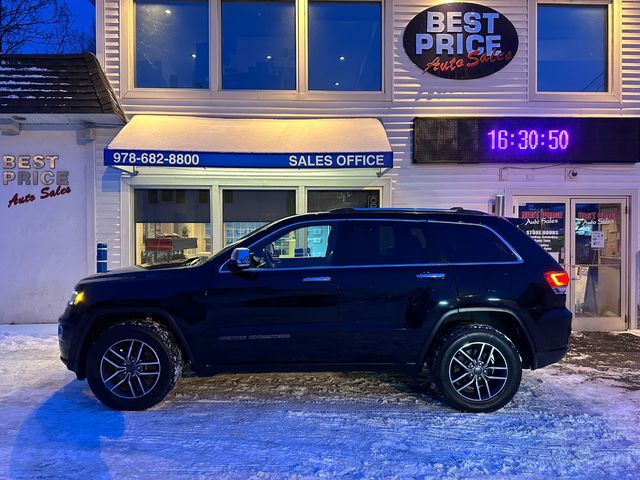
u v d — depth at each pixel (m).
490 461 3.60
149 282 4.52
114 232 8.05
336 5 8.37
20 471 3.41
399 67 8.25
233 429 4.12
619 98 8.30
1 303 8.00
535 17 8.27
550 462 3.59
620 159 8.12
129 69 8.09
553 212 8.27
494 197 8.24
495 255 4.63
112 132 8.04
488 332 4.45
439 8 8.20
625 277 8.22
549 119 8.12
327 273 4.52
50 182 8.01
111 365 4.50
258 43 8.36
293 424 4.23
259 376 5.54
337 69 8.41
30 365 5.90
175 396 4.88
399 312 4.49
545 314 4.52
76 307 4.52
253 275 4.51
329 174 8.15
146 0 8.25
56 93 7.32
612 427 4.20
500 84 8.26
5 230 7.99
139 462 3.55
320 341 4.48
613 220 8.27
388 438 3.97
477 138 8.12
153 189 8.13
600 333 7.95
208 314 4.45
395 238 4.68
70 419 4.29
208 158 6.86
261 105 8.18
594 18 8.52
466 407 4.46
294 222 4.75
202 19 8.32
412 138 8.22
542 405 4.70
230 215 8.20
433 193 8.23
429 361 4.64
